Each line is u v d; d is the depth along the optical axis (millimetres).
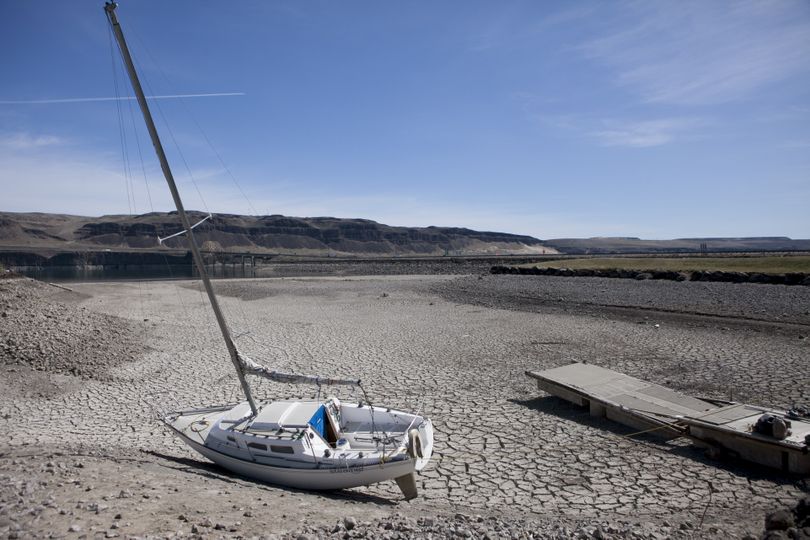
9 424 14625
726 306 32281
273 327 31422
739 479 10695
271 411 11148
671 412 13195
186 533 6559
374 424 12000
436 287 56312
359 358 23016
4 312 24016
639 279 48750
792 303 31453
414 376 19906
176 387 18766
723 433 11602
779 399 15406
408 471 9562
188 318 34938
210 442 11203
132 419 15461
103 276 125062
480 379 19266
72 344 22391
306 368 21359
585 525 8359
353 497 10156
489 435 13797
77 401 16969
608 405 14109
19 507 7059
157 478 9344
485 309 38094
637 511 9469
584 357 22031
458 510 9633
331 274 106688
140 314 36250
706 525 8453
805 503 7250
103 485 8469
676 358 21094
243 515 7578
